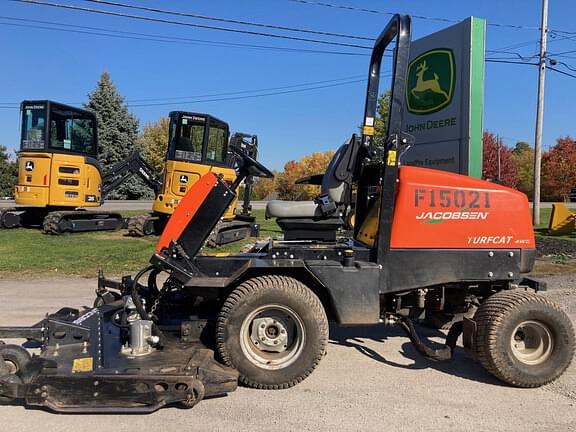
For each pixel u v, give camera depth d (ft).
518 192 14.92
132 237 47.80
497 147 123.44
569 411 12.17
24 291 24.93
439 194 14.26
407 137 14.05
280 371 13.01
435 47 26.35
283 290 12.96
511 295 13.82
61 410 11.14
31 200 48.11
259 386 13.07
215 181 13.92
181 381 11.40
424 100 27.25
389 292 14.08
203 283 13.39
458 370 14.87
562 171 151.33
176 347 13.41
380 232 13.94
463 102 24.39
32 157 48.01
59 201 48.34
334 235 15.71
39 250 38.40
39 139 47.65
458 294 16.25
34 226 54.85
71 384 11.20
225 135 47.52
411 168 14.39
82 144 50.75
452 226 14.33
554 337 13.61
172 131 46.09
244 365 12.96
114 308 14.64
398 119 13.97
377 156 15.94
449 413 11.98
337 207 15.62
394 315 14.96
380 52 16.78
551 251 41.81
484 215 14.49
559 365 13.56
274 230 55.31
